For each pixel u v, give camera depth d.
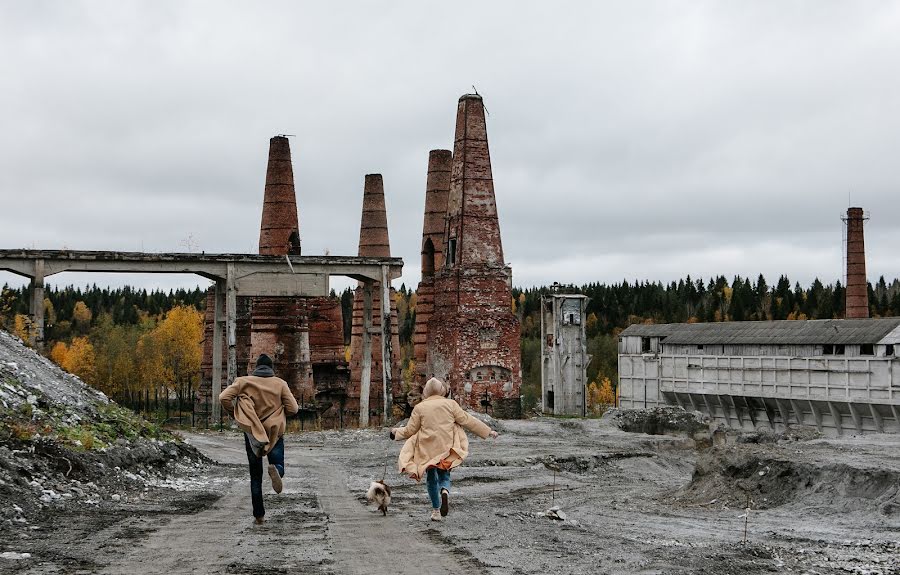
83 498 15.85
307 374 68.25
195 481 21.19
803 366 55.84
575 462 33.97
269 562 10.47
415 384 71.12
